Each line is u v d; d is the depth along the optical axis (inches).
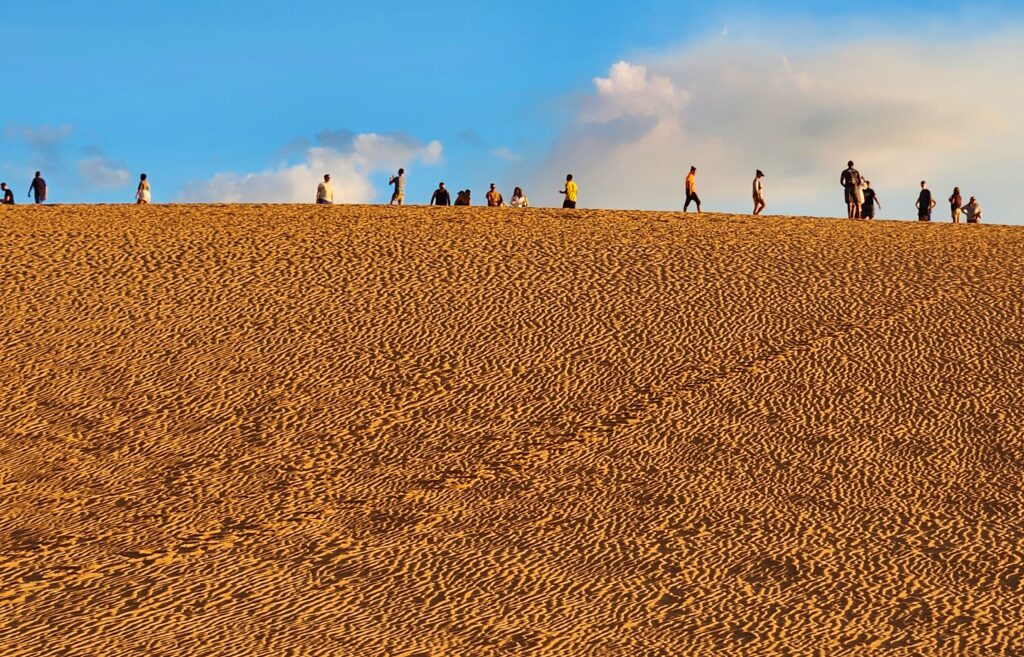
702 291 1354.6
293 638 737.6
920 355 1201.4
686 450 1026.7
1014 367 1172.5
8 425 1056.8
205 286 1344.7
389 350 1212.5
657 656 721.0
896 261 1448.1
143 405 1098.1
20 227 1521.9
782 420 1079.6
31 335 1218.6
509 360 1193.4
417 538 879.7
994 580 819.4
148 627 748.6
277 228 1545.3
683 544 873.5
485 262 1429.6
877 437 1048.8
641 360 1194.0
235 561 840.9
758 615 773.3
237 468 992.2
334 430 1060.5
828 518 914.7
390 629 751.1
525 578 821.9
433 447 1031.6
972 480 973.8
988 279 1382.9
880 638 743.1
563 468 995.3
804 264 1437.0
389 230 1544.0
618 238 1530.5
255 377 1153.4
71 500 935.0
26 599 784.3
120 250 1441.9
